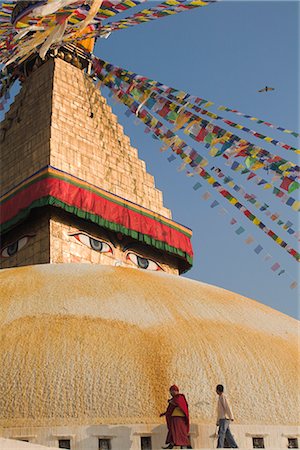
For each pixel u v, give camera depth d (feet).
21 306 49.65
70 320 47.55
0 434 41.06
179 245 86.38
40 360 44.14
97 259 78.07
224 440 41.60
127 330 47.39
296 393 47.37
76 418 41.91
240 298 59.41
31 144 83.25
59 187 75.87
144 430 41.96
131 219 81.41
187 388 44.37
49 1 46.14
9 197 79.97
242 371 46.75
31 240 77.56
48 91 84.84
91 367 43.96
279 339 52.60
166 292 54.44
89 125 86.12
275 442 44.27
